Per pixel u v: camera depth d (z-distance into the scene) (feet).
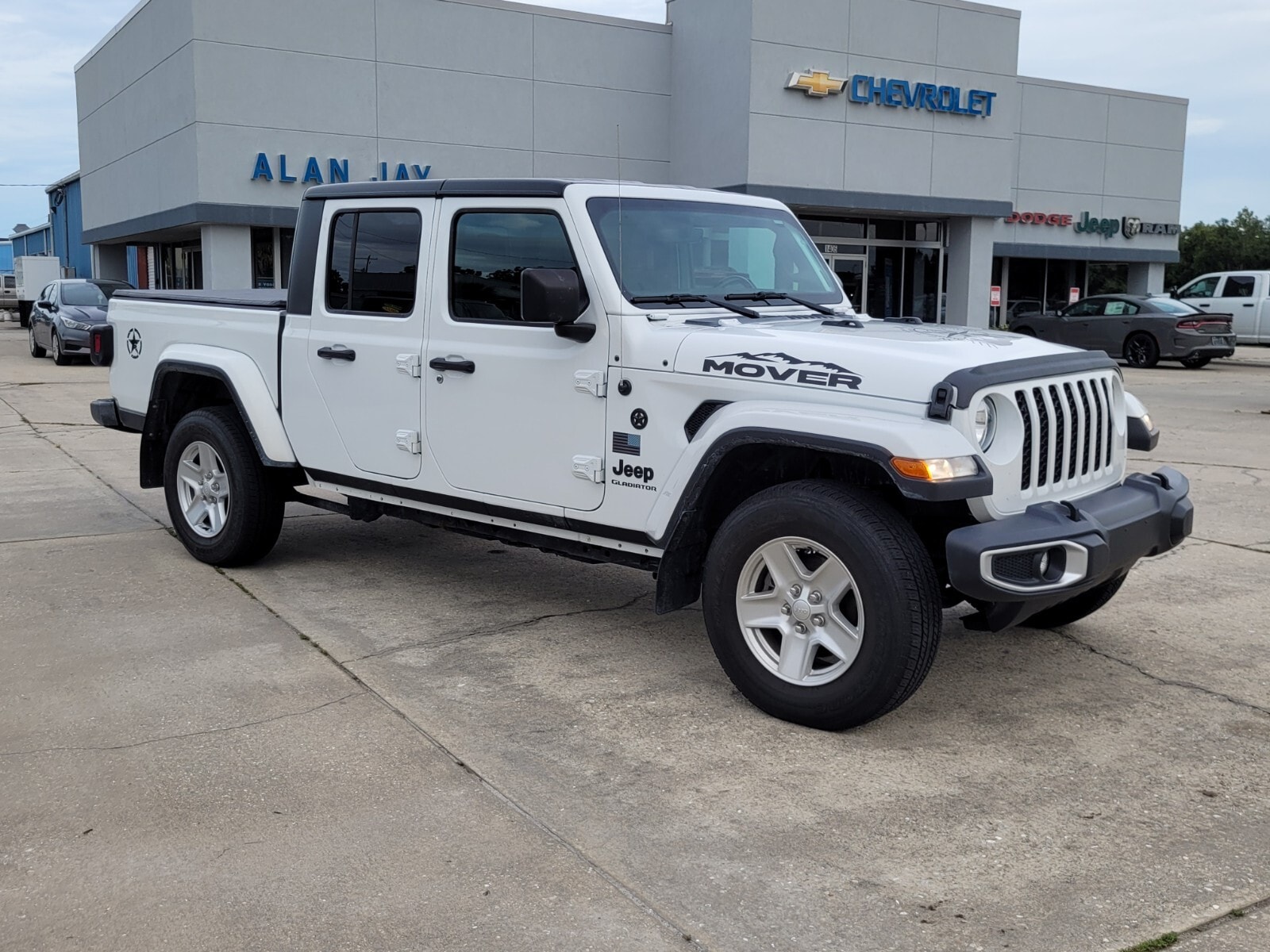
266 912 9.94
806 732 13.98
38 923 9.76
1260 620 18.89
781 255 18.11
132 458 34.45
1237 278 91.04
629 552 15.90
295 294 19.48
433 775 12.66
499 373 16.52
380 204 18.08
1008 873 10.71
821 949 9.48
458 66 70.90
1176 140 102.94
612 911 10.02
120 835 11.27
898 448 12.56
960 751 13.51
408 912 9.97
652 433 14.93
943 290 84.02
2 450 35.81
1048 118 95.86
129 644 16.97
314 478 19.69
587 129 75.41
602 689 15.37
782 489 13.99
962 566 12.71
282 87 66.33
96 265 104.32
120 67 80.43
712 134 73.67
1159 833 11.53
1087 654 17.12
